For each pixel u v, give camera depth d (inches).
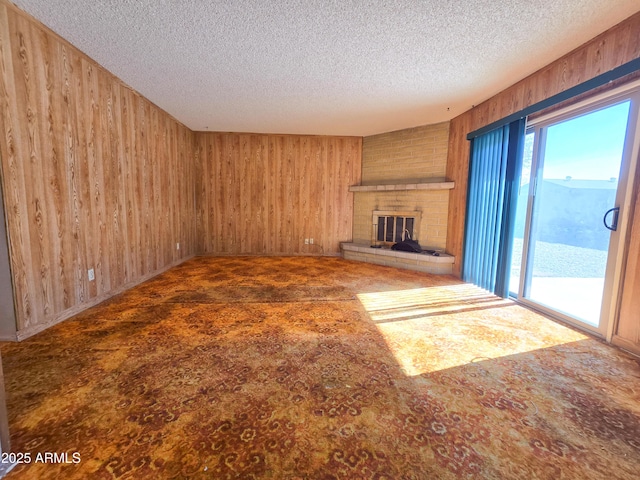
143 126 143.3
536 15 76.9
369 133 205.6
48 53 88.8
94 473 41.8
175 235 181.8
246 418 53.1
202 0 73.2
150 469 42.6
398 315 104.3
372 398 59.1
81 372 66.6
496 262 129.7
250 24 82.9
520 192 123.2
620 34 79.0
